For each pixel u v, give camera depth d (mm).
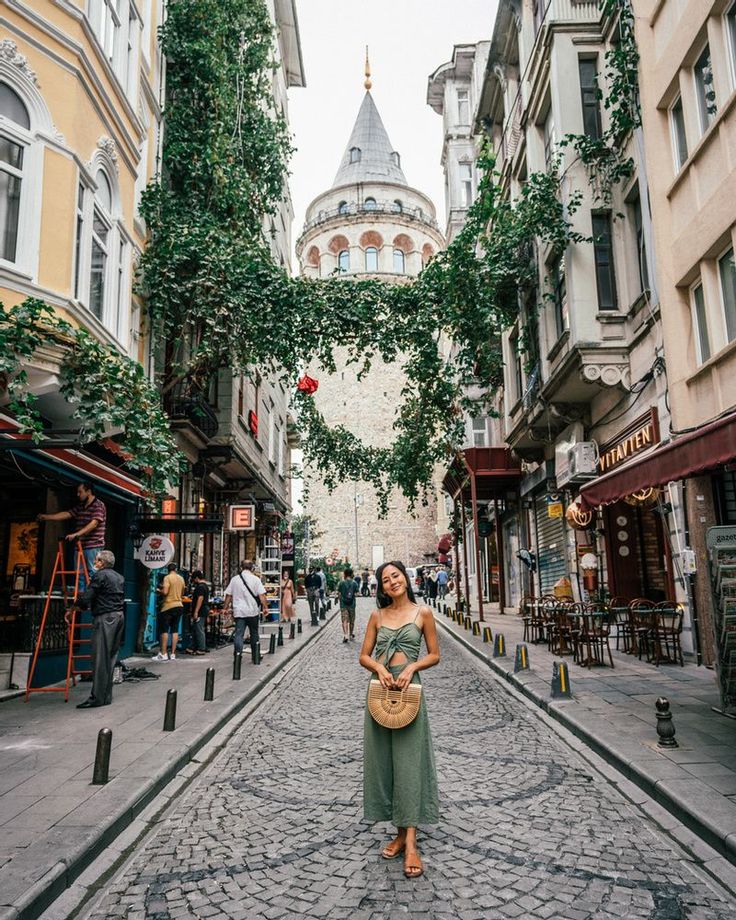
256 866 4145
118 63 11703
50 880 3674
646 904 3594
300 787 5641
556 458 17719
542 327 16859
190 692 9375
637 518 14547
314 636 18516
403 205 58406
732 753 5801
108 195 11055
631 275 13562
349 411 56844
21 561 11078
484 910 3541
